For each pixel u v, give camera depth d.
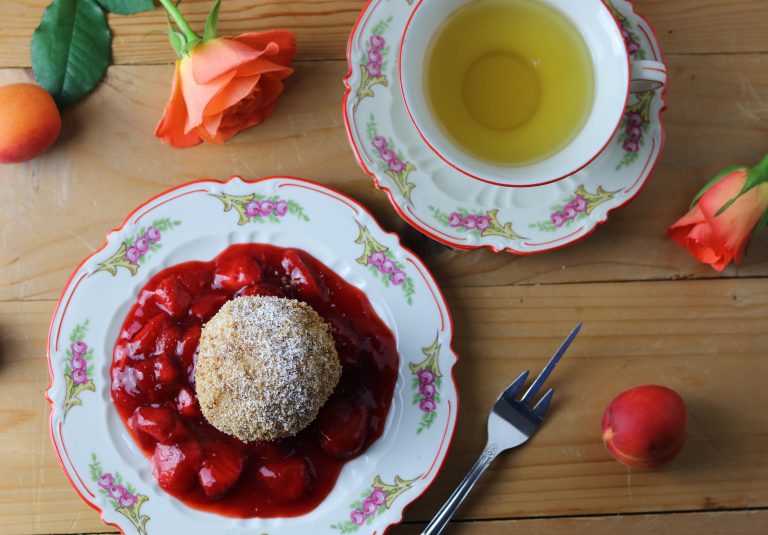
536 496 0.57
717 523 0.57
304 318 0.54
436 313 0.56
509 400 0.56
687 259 0.58
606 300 0.58
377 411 0.56
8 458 0.56
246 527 0.55
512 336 0.57
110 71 0.57
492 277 0.58
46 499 0.56
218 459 0.54
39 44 0.56
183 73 0.53
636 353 0.58
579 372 0.58
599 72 0.53
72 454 0.54
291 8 0.58
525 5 0.54
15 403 0.56
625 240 0.58
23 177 0.57
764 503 0.57
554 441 0.57
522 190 0.56
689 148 0.58
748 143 0.58
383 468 0.55
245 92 0.53
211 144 0.57
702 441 0.58
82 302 0.55
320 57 0.58
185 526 0.55
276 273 0.56
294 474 0.54
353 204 0.56
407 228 0.58
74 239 0.57
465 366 0.57
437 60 0.54
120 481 0.55
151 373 0.54
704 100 0.58
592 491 0.57
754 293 0.58
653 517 0.57
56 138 0.56
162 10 0.57
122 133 0.57
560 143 0.54
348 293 0.56
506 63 0.54
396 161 0.55
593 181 0.56
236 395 0.52
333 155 0.58
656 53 0.56
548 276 0.58
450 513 0.55
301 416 0.53
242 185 0.56
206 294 0.56
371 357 0.56
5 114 0.54
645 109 0.56
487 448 0.56
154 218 0.56
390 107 0.56
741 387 0.58
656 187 0.58
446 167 0.56
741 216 0.54
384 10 0.55
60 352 0.55
